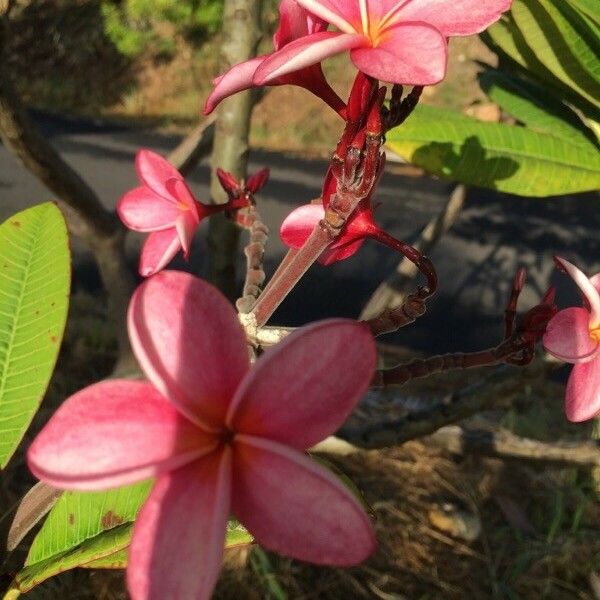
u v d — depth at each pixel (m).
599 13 0.26
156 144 2.22
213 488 0.15
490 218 1.67
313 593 0.67
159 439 0.15
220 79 0.20
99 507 0.26
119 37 2.59
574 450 0.62
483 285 1.35
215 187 0.49
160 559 0.14
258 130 2.30
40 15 2.68
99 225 0.67
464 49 2.45
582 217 1.72
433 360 0.23
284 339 0.15
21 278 0.25
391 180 1.91
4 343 0.24
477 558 0.74
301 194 1.78
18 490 0.72
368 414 0.80
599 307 0.22
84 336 1.00
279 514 0.14
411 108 0.19
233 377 0.16
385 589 0.69
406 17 0.17
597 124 0.32
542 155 0.30
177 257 1.34
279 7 0.20
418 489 0.82
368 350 0.15
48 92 2.57
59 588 0.61
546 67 0.31
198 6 2.53
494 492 0.83
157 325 0.15
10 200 1.56
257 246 0.29
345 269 1.36
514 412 0.95
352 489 0.24
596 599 0.72
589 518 0.81
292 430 0.15
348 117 0.19
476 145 0.30
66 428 0.14
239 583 0.64
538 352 0.42
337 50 0.17
